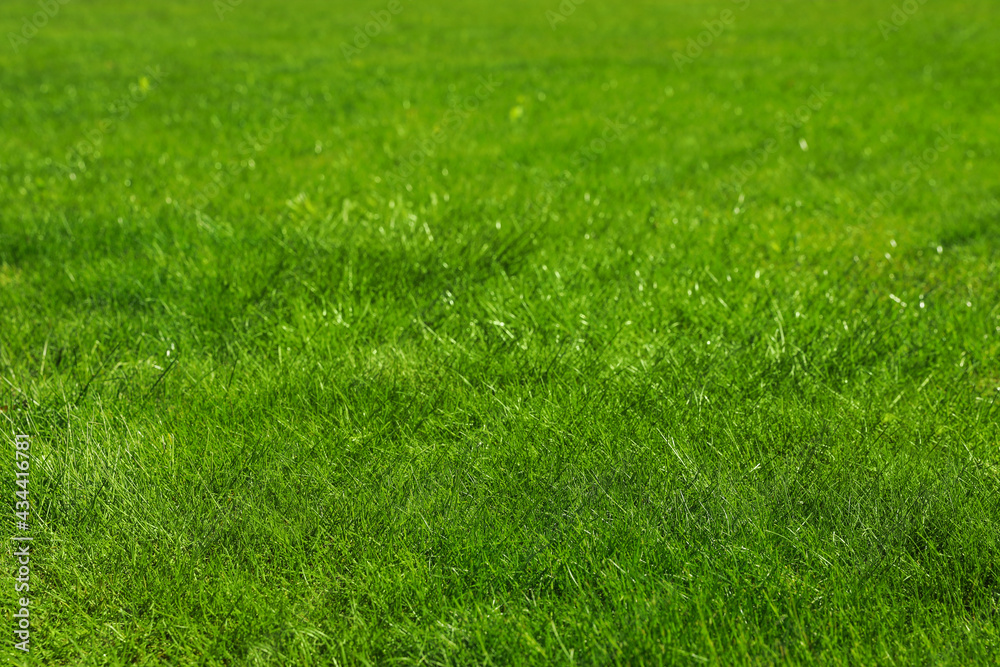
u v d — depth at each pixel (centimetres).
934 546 306
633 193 778
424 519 320
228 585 295
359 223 647
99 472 342
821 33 1966
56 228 638
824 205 739
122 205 709
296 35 2062
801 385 418
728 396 409
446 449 367
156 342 463
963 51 1619
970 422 387
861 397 409
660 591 288
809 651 266
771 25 2139
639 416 388
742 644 263
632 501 330
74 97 1257
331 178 813
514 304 496
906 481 339
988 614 281
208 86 1362
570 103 1220
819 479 344
